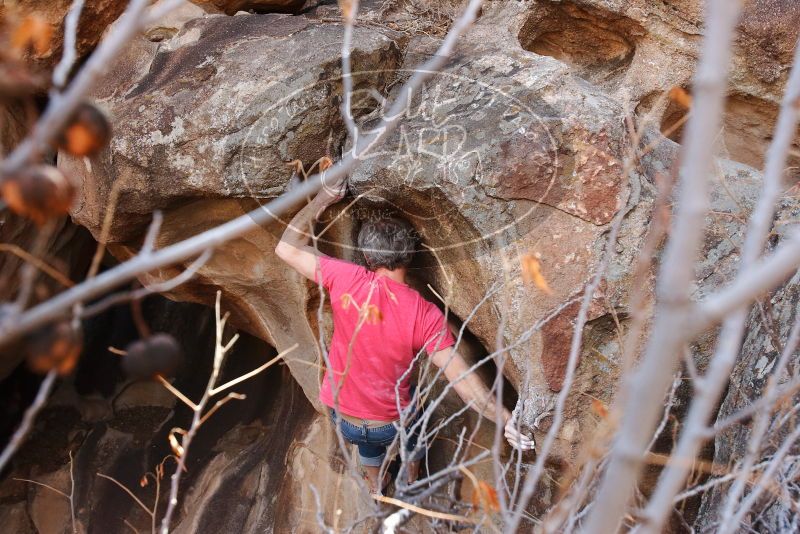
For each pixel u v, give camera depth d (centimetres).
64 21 280
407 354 255
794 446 213
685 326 95
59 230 362
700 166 93
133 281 448
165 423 437
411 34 281
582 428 248
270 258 286
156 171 263
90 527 409
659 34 278
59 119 92
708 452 265
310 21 277
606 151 237
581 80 263
